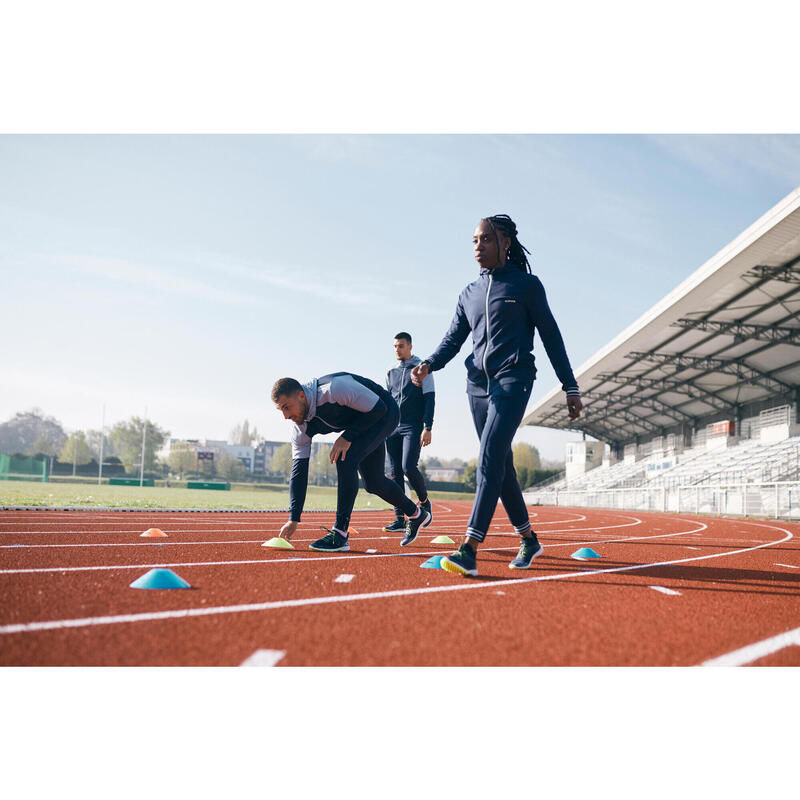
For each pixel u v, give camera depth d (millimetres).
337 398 4023
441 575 3266
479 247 3562
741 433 33250
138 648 1755
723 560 4664
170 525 6645
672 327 24281
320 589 2699
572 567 3863
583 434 49844
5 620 1962
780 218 13484
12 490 18109
